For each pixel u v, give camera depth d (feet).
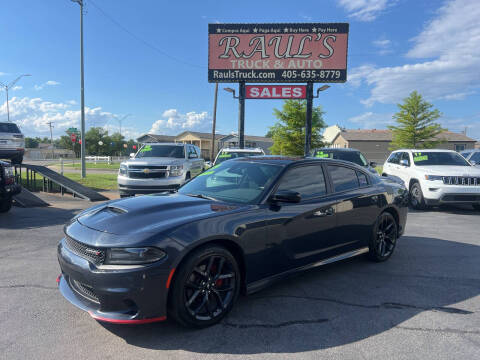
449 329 9.92
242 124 59.57
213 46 57.98
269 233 11.11
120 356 8.38
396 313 10.88
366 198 14.82
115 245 8.76
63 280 10.74
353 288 12.88
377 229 15.47
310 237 12.48
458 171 29.53
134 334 9.39
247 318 10.41
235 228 10.21
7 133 50.78
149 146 37.32
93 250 8.98
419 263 15.98
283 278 11.77
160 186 31.81
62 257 9.85
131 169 32.17
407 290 12.75
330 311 10.96
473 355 8.60
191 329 9.64
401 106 136.98
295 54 57.57
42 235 20.40
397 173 36.06
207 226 9.68
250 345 8.95
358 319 10.45
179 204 10.97
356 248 14.64
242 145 59.77
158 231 9.07
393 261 16.24
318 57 57.36
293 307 11.21
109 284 8.62
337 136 218.18
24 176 57.98
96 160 133.90
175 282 9.04
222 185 12.91
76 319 10.21
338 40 56.90
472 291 12.72
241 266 10.80
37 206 31.37
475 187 28.60
